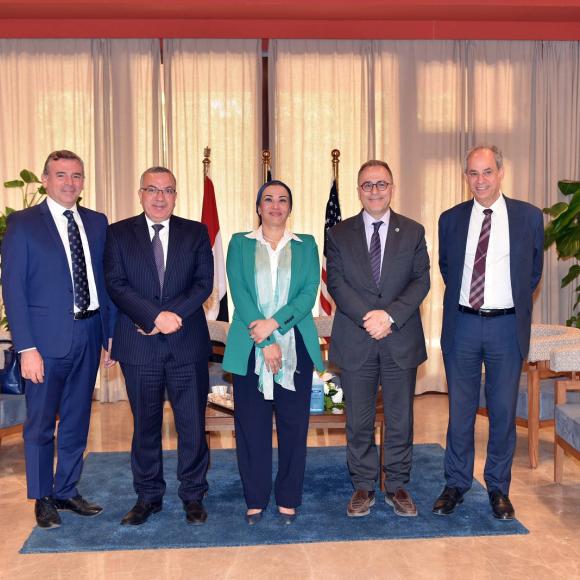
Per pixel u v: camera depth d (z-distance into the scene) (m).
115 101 6.54
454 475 3.72
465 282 3.60
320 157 6.70
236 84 6.64
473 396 3.67
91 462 4.66
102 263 3.59
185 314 3.38
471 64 6.69
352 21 6.59
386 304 3.52
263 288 3.48
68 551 3.27
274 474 4.41
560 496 3.96
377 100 6.69
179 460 3.59
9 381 4.44
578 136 6.82
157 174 3.42
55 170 3.44
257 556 3.20
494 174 3.46
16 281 3.38
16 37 6.48
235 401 3.53
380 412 3.88
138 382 3.43
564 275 6.86
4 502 3.95
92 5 6.11
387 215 3.60
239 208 6.70
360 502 3.64
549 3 6.19
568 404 4.15
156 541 3.35
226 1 6.13
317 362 3.47
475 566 3.10
